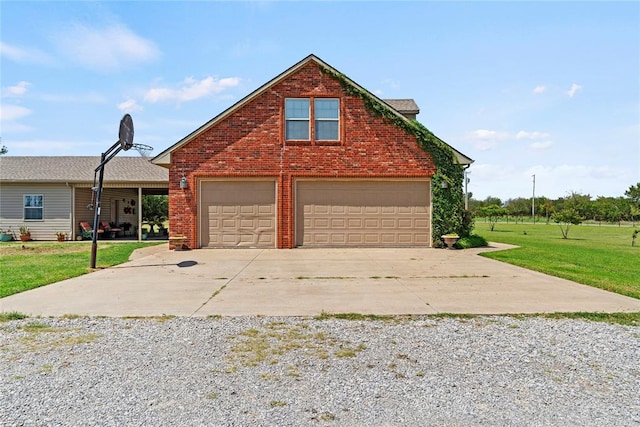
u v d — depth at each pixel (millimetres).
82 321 5621
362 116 14859
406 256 12711
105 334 5047
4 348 4535
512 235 25031
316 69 14820
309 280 8734
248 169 14648
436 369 3959
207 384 3594
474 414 3076
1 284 8203
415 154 14953
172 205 14633
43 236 20000
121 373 3844
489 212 34031
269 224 14758
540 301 6812
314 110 14797
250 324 5480
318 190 14859
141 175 20375
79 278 8969
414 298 7043
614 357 4305
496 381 3688
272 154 14703
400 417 3025
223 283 8398
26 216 20031
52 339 4852
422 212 15047
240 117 14680
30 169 20844
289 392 3436
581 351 4480
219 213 14750
